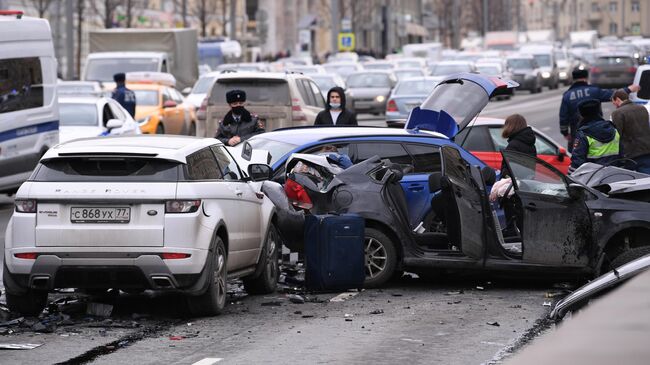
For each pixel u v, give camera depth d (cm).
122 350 2253
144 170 2552
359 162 3384
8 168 4938
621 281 1639
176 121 8300
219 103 5959
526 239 2980
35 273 2519
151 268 2505
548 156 4916
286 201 3094
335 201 3069
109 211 2519
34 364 2120
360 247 3011
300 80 6309
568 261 2986
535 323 2542
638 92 5634
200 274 2548
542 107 12975
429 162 3378
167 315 2683
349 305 2814
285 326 2517
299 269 3444
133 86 8256
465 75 3903
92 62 10681
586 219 2989
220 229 2673
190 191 2544
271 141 3541
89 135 6053
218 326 2523
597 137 4050
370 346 2267
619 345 775
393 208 3059
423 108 3888
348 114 4775
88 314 2677
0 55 4881
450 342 2309
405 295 2986
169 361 2139
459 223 2945
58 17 15175
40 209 2530
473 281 3278
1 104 4884
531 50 18962
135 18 17975
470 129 4747
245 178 2972
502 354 2180
